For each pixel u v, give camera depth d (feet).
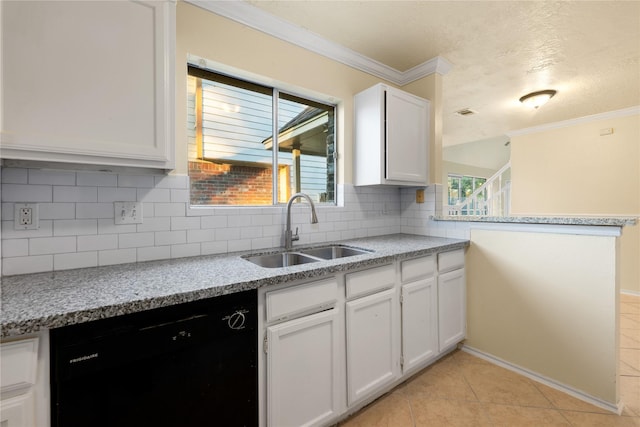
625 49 7.44
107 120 3.47
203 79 5.86
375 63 7.94
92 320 2.63
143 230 4.71
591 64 8.22
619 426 4.79
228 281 3.51
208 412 3.37
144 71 3.70
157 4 3.77
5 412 2.36
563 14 6.07
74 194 4.17
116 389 2.81
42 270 3.95
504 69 8.53
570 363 5.63
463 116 12.89
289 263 6.03
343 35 6.73
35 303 2.73
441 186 8.23
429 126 8.10
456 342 6.91
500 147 19.65
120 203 4.51
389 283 5.35
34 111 3.09
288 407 4.00
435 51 7.50
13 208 3.78
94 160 3.45
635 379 6.05
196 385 3.28
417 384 5.95
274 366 3.85
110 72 3.48
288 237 6.11
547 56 7.79
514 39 6.97
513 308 6.42
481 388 5.82
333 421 4.66
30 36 3.06
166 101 3.87
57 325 2.47
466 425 4.85
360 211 7.84
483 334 6.94
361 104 7.44
